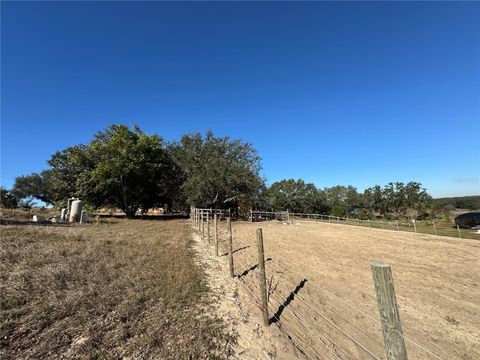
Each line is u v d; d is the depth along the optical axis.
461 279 8.93
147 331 4.61
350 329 5.50
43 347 4.00
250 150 43.03
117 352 4.03
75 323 4.67
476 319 6.13
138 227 21.44
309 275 8.85
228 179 38.88
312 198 76.12
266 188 46.38
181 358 3.97
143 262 8.62
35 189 72.25
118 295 5.85
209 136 43.09
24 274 6.64
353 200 74.00
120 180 41.34
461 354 4.83
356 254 12.67
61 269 7.09
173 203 53.19
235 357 4.18
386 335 2.63
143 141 41.97
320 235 20.78
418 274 9.45
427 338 5.35
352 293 7.44
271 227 28.30
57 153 44.75
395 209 64.19
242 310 5.78
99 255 9.10
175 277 7.24
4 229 14.23
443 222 41.38
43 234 13.17
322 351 4.64
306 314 5.95
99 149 40.41
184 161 44.28
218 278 7.82
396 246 15.26
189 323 4.95
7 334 4.26
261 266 5.33
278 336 4.87
